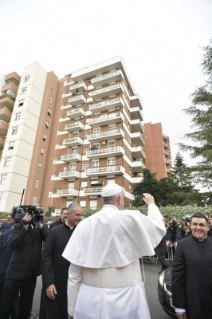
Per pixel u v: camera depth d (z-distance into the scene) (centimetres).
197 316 208
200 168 1265
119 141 2484
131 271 150
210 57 1402
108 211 164
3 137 2925
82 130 2856
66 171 2584
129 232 151
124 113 2734
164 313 371
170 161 5206
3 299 283
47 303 239
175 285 231
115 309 134
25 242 311
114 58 3009
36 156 2720
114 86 2725
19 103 2923
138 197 2044
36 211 328
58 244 267
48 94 3147
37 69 3119
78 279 165
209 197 1272
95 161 2556
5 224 412
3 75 3328
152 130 4369
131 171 2655
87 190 2347
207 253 229
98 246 153
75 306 154
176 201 1981
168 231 938
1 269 329
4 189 2378
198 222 243
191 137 1349
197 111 1384
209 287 214
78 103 3069
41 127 2897
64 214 394
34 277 313
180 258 238
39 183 2692
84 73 3197
